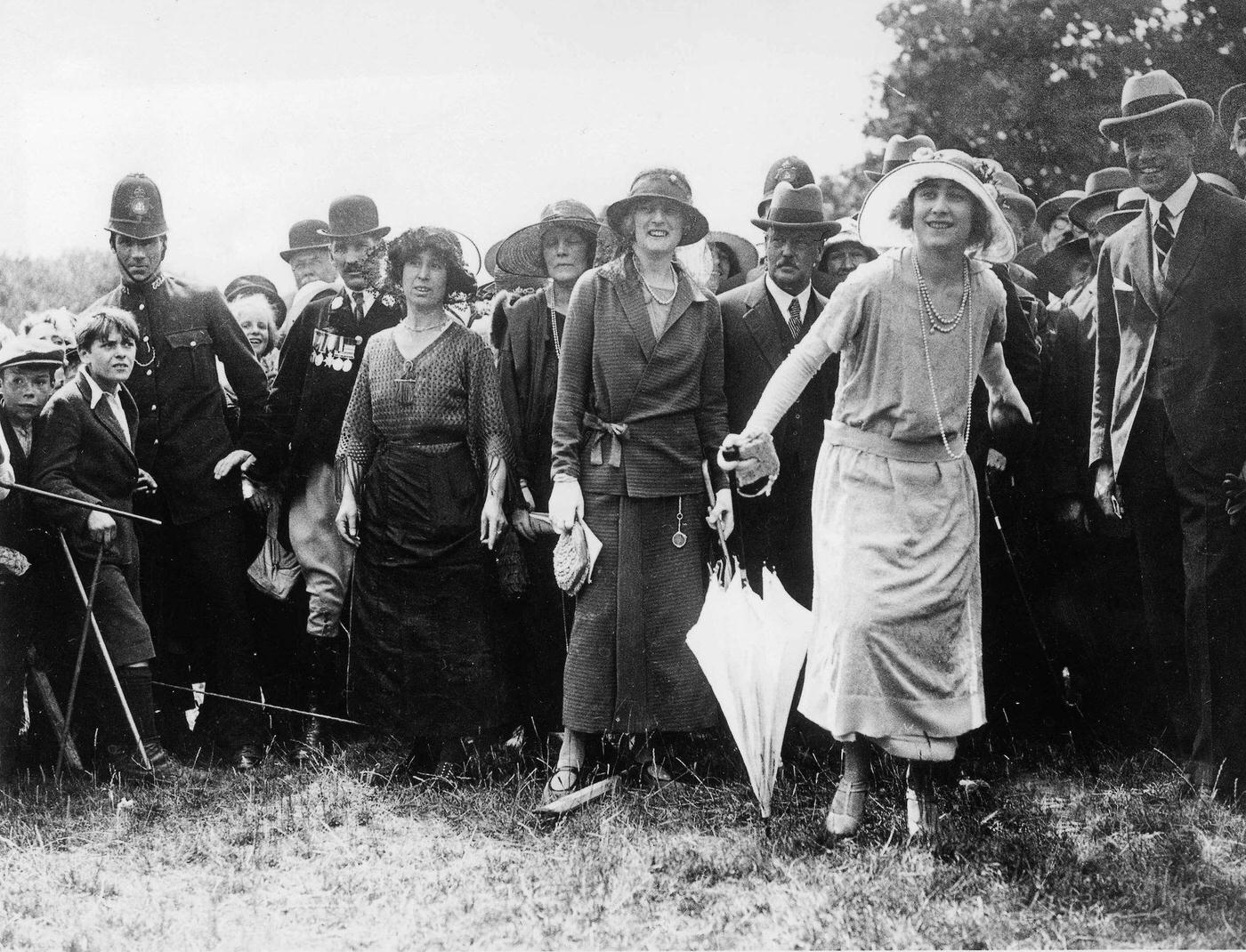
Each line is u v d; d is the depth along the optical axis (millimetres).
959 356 4301
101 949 3619
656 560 4883
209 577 5723
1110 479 5156
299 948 3629
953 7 5855
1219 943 3527
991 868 3953
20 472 5348
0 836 4562
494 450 5230
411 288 5211
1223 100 5195
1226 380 4906
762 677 4367
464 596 5215
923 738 4184
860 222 4402
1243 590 4840
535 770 5086
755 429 4363
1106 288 5176
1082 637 5207
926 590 4195
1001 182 5652
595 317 4918
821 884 3906
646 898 3885
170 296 5805
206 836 4562
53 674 5367
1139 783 4805
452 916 3816
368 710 5246
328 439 5676
